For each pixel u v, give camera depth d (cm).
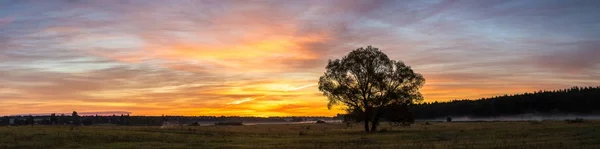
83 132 5066
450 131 6334
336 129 8294
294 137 5397
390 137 5169
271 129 7956
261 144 4184
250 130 7250
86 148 3700
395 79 7100
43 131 5034
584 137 4016
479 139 4366
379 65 7081
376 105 7119
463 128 7444
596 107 17788
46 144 3912
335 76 7188
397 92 7075
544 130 5506
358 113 7262
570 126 6575
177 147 3797
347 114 7369
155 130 6078
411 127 8894
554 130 5378
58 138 4328
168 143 4241
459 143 3859
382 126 10162
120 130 5844
